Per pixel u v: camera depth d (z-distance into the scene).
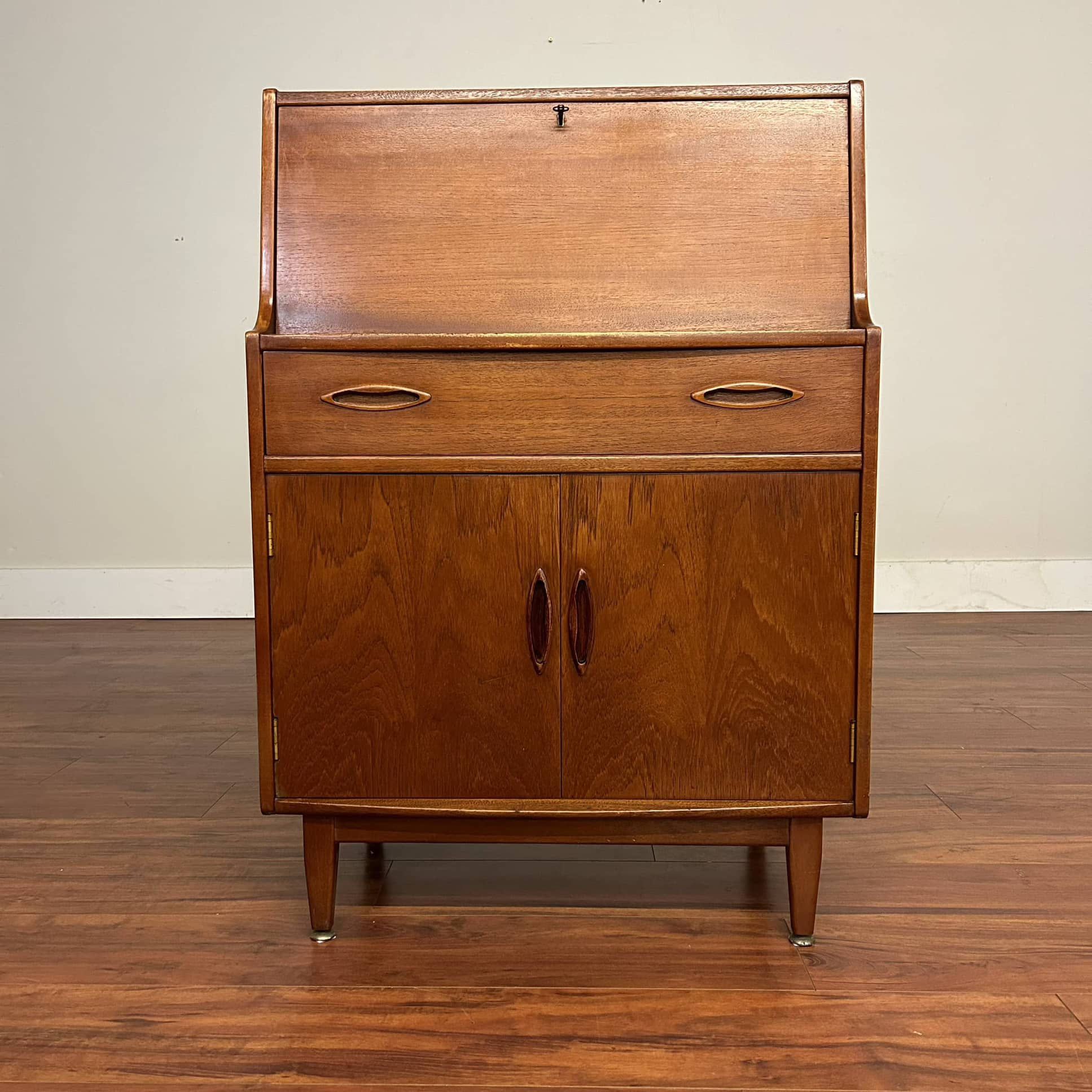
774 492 1.38
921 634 3.62
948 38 3.85
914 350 3.97
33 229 3.97
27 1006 1.30
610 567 1.40
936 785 2.11
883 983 1.34
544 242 1.44
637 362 1.37
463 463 1.38
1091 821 1.91
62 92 3.91
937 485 4.04
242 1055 1.20
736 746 1.42
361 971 1.38
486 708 1.42
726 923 1.52
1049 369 3.98
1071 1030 1.24
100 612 4.11
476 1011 1.29
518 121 1.44
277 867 1.73
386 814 1.44
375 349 1.37
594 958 1.42
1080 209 3.91
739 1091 1.12
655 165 1.44
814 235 1.43
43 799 2.06
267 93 1.46
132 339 4.01
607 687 1.41
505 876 1.71
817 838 1.43
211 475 4.06
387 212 1.45
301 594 1.41
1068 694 2.80
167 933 1.49
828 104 1.44
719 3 3.86
